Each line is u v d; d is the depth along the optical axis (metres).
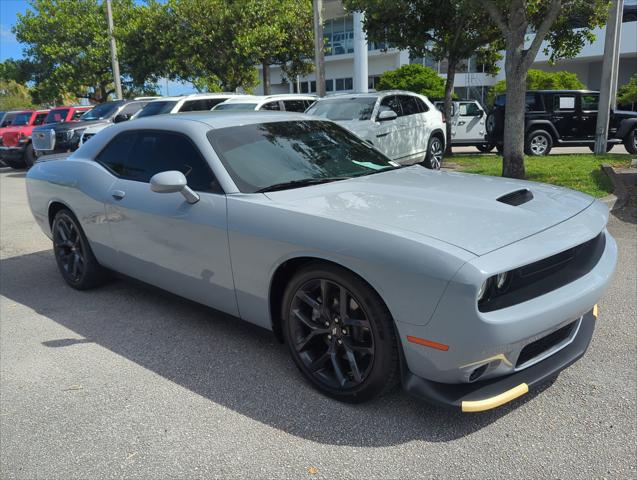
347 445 2.55
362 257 2.53
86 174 4.40
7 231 7.72
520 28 8.45
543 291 2.52
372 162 3.92
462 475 2.32
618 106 31.55
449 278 2.27
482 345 2.30
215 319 4.14
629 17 33.75
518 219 2.69
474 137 16.48
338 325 2.81
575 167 10.27
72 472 2.45
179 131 3.73
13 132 16.58
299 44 19.50
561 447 2.48
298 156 3.65
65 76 26.50
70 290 4.98
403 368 2.60
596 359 3.30
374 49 38.88
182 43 19.19
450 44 14.50
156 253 3.74
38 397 3.10
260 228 2.98
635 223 6.56
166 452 2.56
